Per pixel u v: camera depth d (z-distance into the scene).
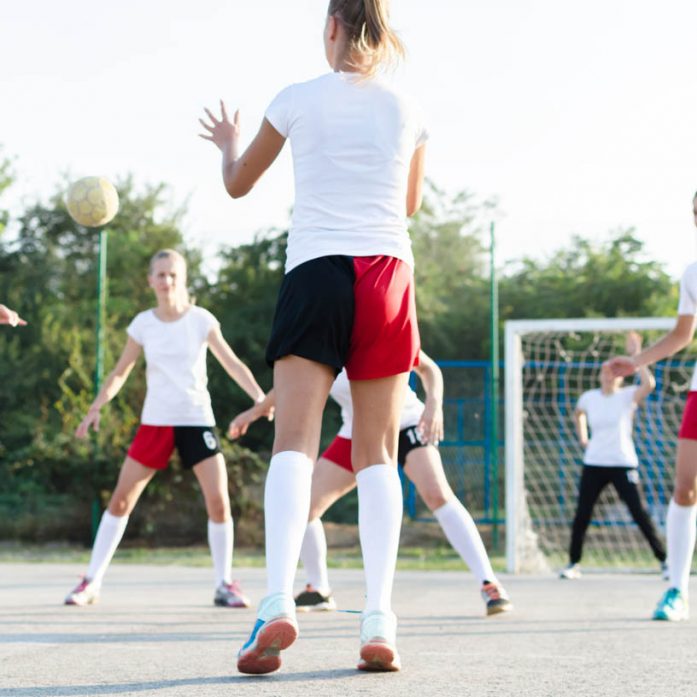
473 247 23.45
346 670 3.00
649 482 13.52
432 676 2.92
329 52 3.14
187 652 3.50
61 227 23.75
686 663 3.33
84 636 4.03
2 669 3.06
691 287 4.76
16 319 3.62
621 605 5.85
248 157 3.13
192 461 5.70
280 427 2.88
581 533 8.88
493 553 12.11
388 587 2.99
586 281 21.30
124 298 20.12
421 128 3.14
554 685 2.81
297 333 2.84
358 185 2.96
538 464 13.66
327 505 5.37
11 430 15.40
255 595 6.47
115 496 5.73
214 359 17.16
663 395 14.31
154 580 7.89
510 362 10.30
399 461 5.29
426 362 4.16
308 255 2.89
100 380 12.65
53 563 10.34
